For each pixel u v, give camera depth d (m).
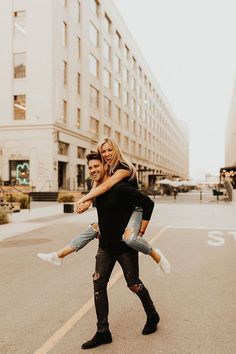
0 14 36.25
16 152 35.38
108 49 52.34
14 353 3.29
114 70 54.53
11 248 8.91
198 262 7.32
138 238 3.47
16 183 35.59
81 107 41.66
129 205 3.50
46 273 6.37
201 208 24.75
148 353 3.28
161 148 95.81
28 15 35.53
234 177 42.34
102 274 3.54
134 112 67.25
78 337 3.64
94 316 4.24
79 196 32.47
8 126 35.56
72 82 39.09
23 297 4.99
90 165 3.67
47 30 34.94
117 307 4.56
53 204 28.56
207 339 3.58
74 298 4.94
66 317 4.21
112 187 3.45
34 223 14.77
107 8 50.88
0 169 35.72
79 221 15.54
